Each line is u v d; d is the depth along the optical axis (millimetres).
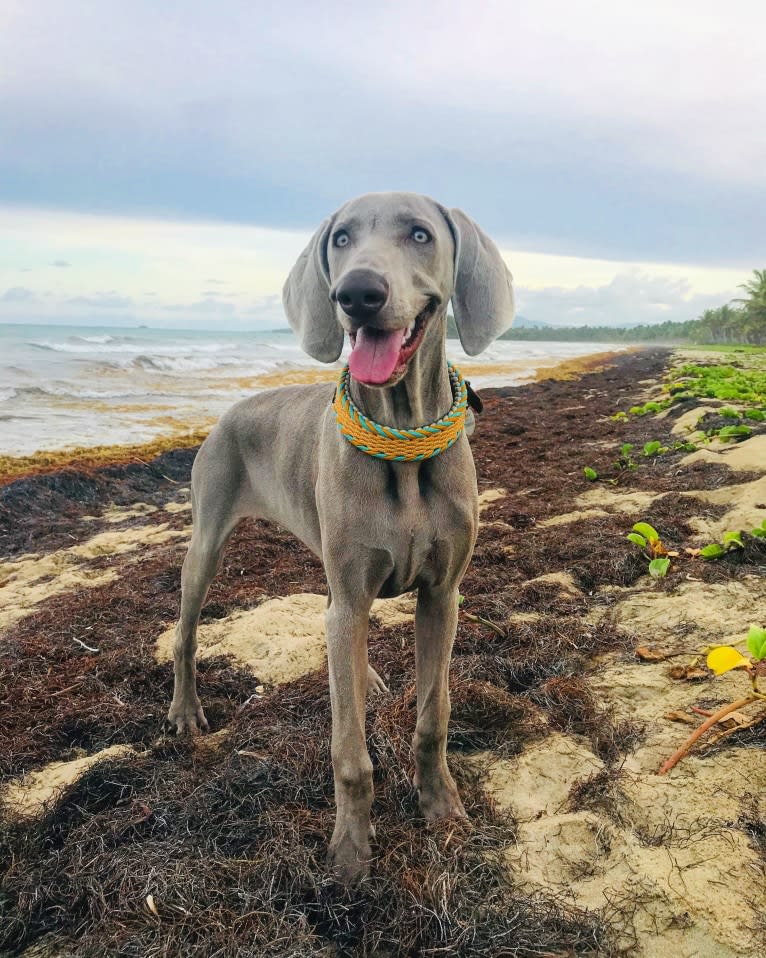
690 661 995
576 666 1053
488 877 670
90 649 1284
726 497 1676
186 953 614
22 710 1072
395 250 697
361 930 641
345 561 722
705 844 662
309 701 1015
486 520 1881
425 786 785
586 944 593
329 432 761
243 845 746
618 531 1560
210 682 1114
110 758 917
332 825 764
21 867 760
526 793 792
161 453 2969
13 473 2561
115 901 685
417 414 727
